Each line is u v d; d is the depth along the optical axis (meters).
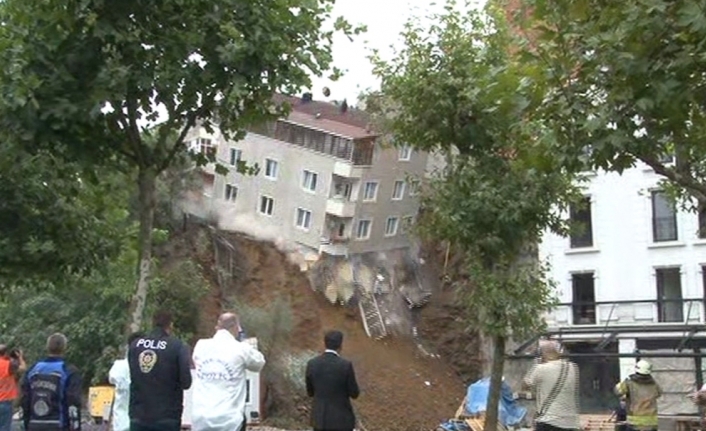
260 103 9.87
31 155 9.21
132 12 9.09
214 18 9.25
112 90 8.80
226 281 47.50
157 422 8.22
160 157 9.74
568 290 41.91
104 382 32.44
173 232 47.06
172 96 9.26
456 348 49.91
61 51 8.93
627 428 13.60
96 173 9.98
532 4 7.95
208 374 9.02
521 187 13.78
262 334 41.00
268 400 39.19
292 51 9.53
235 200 50.88
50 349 10.79
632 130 7.27
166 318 8.55
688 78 7.16
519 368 22.27
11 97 8.66
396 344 49.94
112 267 22.94
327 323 48.97
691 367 26.23
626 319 40.12
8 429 12.88
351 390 10.12
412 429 43.00
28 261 13.88
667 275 40.47
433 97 13.91
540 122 7.98
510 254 14.14
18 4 8.86
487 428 14.16
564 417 10.48
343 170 51.50
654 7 7.12
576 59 7.58
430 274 52.66
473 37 14.03
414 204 53.31
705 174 9.49
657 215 40.75
